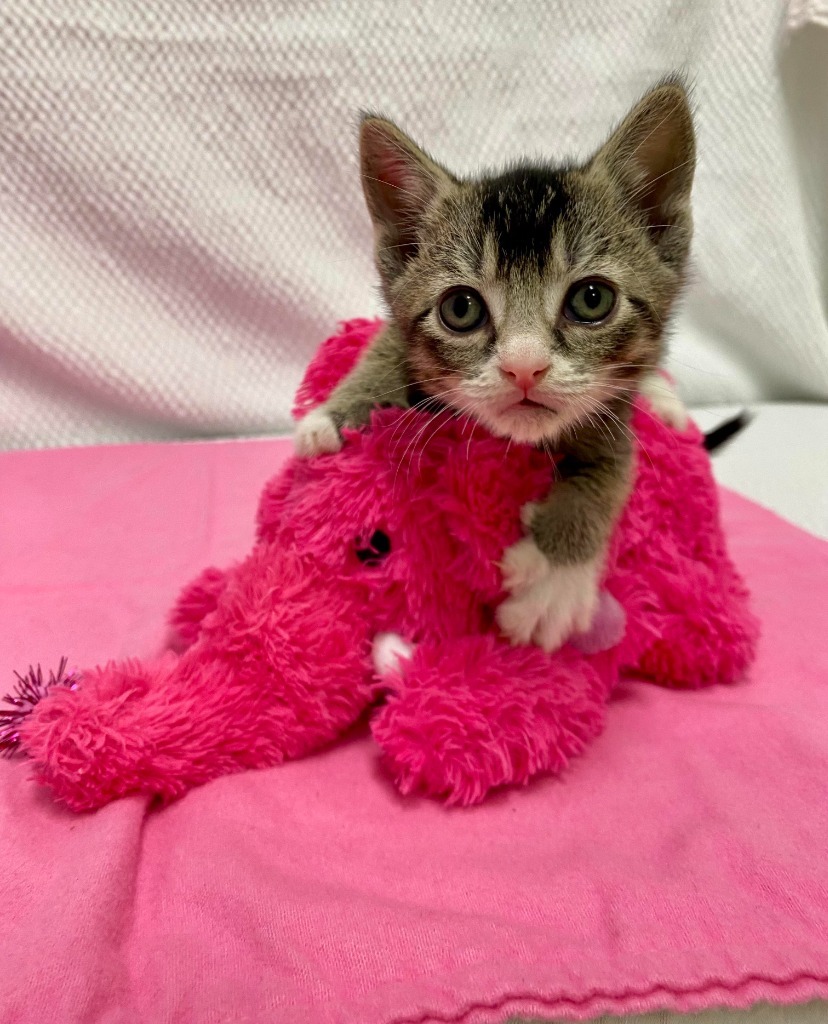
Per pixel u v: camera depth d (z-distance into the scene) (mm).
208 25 363
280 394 430
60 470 355
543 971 117
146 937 126
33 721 156
